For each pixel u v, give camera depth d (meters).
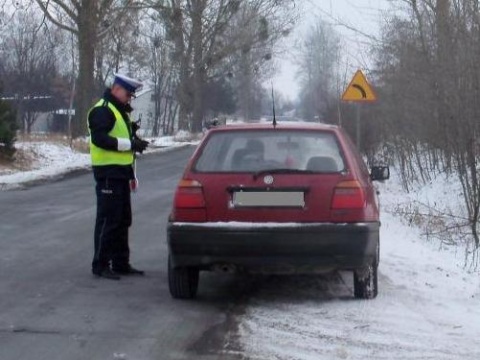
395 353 11.61
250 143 14.31
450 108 29.98
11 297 14.76
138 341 12.10
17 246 20.22
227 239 13.48
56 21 63.91
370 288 14.64
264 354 11.48
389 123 40.94
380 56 43.59
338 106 52.84
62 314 13.60
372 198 14.52
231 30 95.19
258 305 14.35
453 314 13.86
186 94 98.56
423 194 35.59
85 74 65.38
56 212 27.39
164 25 92.38
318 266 13.66
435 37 33.84
